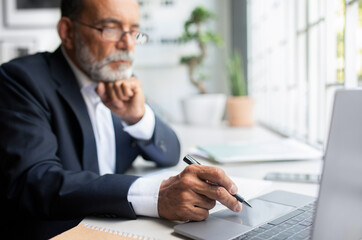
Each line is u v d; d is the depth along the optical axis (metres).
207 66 2.58
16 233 0.76
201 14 2.33
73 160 0.82
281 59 1.74
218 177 0.52
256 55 2.31
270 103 1.97
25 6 2.58
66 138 0.82
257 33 2.27
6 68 0.83
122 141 0.98
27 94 0.79
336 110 0.33
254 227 0.47
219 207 0.58
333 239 0.36
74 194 0.59
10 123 0.74
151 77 2.64
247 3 2.41
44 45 2.61
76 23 0.90
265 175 0.82
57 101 0.84
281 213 0.53
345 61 0.96
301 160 0.98
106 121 0.96
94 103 0.95
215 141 1.46
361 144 0.36
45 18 2.59
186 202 0.51
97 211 0.57
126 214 0.55
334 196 0.35
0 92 0.80
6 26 2.61
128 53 0.90
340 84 1.03
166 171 0.94
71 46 0.93
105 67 0.90
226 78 2.56
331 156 0.34
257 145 1.16
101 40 0.88
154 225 0.52
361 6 0.92
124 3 0.88
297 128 1.48
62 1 0.95
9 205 0.69
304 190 0.67
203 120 2.23
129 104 0.90
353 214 0.37
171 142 1.00
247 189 0.67
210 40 2.36
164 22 2.60
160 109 2.60
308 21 1.33
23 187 0.64
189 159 0.60
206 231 0.47
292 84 1.58
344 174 0.35
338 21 1.06
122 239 0.47
